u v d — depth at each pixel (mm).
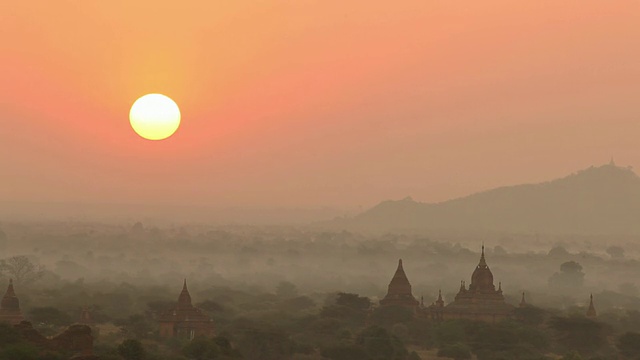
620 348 161500
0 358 100812
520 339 158250
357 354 141875
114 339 143375
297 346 147875
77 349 109312
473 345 155500
